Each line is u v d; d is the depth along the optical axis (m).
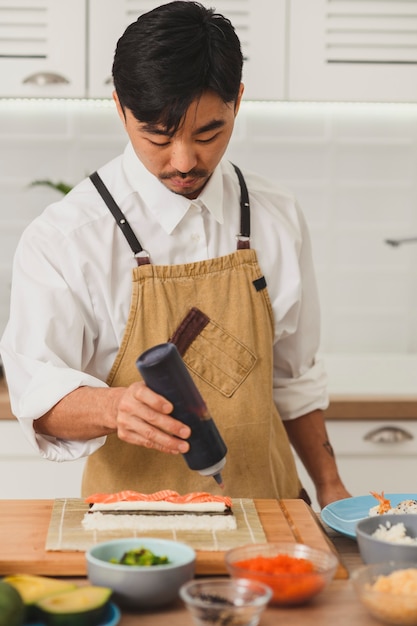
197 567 1.21
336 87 2.63
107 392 1.50
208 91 1.43
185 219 1.74
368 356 3.09
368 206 3.07
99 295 1.69
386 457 2.58
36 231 1.70
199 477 1.68
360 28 2.61
